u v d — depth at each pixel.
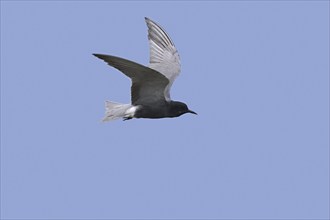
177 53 20.19
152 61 20.16
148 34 20.44
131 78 17.84
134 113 18.53
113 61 16.56
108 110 18.89
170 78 19.56
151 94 18.45
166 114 18.83
